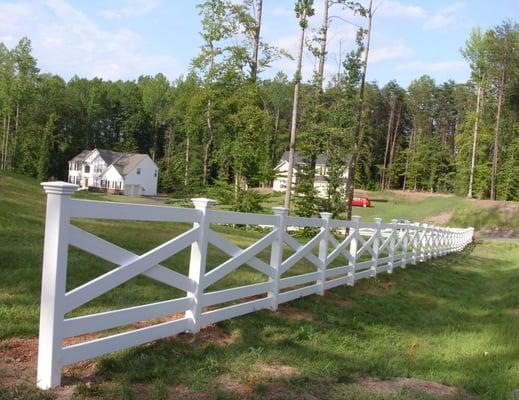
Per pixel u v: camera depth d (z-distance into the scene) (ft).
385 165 256.93
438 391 16.31
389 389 15.84
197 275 17.53
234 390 13.82
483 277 52.70
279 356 17.10
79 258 24.45
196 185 92.79
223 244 19.07
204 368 14.80
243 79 90.89
